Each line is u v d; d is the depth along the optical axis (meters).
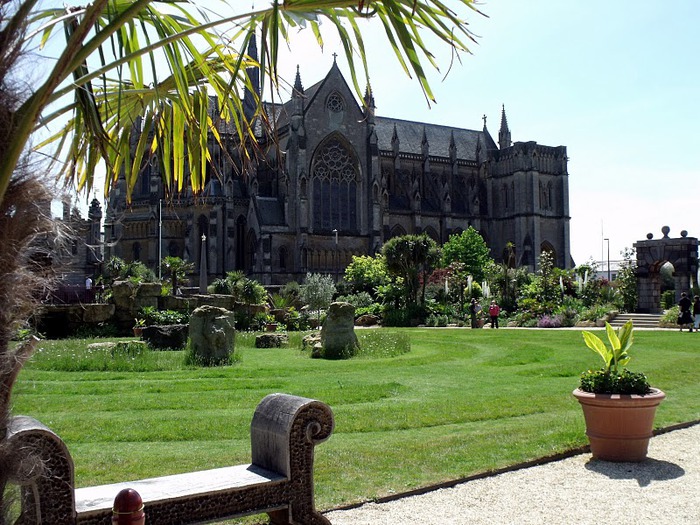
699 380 17.66
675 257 50.56
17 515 4.62
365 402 14.56
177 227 84.00
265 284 83.38
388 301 56.62
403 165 105.12
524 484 8.46
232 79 5.59
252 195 86.75
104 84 4.90
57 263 4.16
